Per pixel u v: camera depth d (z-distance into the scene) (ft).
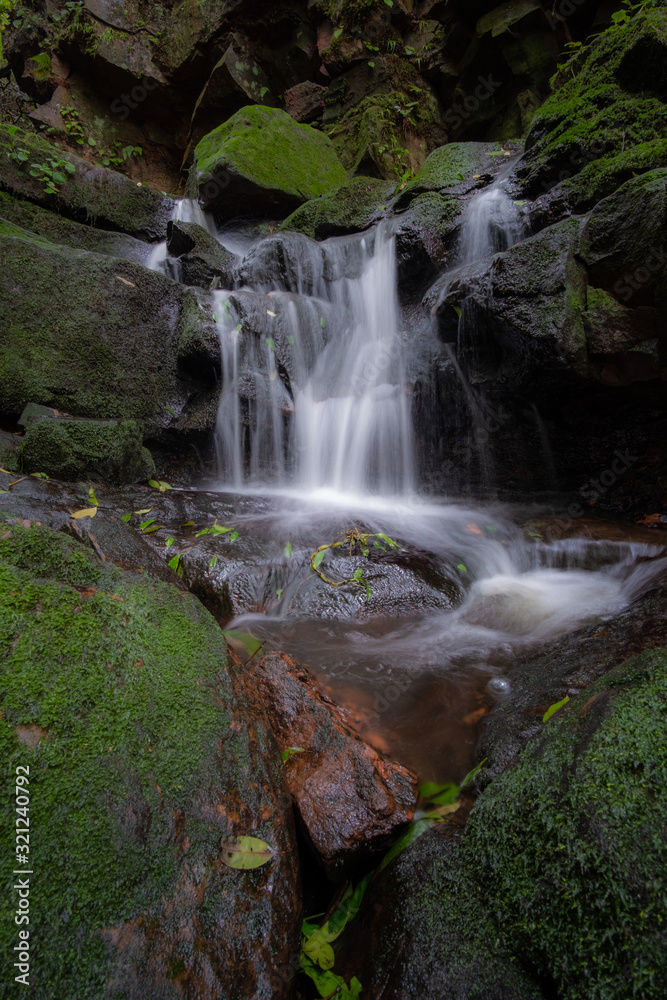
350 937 4.69
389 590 10.59
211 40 29.32
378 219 21.48
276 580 10.81
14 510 9.71
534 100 25.53
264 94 29.91
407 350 17.28
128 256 22.13
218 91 29.60
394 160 26.86
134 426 14.76
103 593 5.18
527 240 12.72
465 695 7.88
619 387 12.51
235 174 23.29
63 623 4.57
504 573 12.48
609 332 11.82
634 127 13.96
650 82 14.30
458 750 6.77
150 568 7.79
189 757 4.52
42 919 3.28
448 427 16.58
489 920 3.98
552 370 12.50
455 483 16.98
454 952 3.91
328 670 8.55
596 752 4.16
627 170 12.87
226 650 5.79
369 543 12.08
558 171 15.25
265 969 3.90
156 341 17.07
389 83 27.55
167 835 4.04
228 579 10.42
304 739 6.10
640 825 3.59
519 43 25.17
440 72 27.71
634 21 14.53
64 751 3.91
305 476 18.13
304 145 26.12
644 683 4.66
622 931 3.28
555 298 11.88
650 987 3.01
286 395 17.76
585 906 3.51
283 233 20.10
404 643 9.43
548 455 15.31
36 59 29.58
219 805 4.45
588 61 15.85
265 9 28.45
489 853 4.32
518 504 16.14
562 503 15.75
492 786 4.81
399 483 17.47
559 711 5.39
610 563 11.97
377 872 5.15
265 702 6.39
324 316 19.51
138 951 3.49
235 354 17.01
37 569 5.20
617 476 14.79
